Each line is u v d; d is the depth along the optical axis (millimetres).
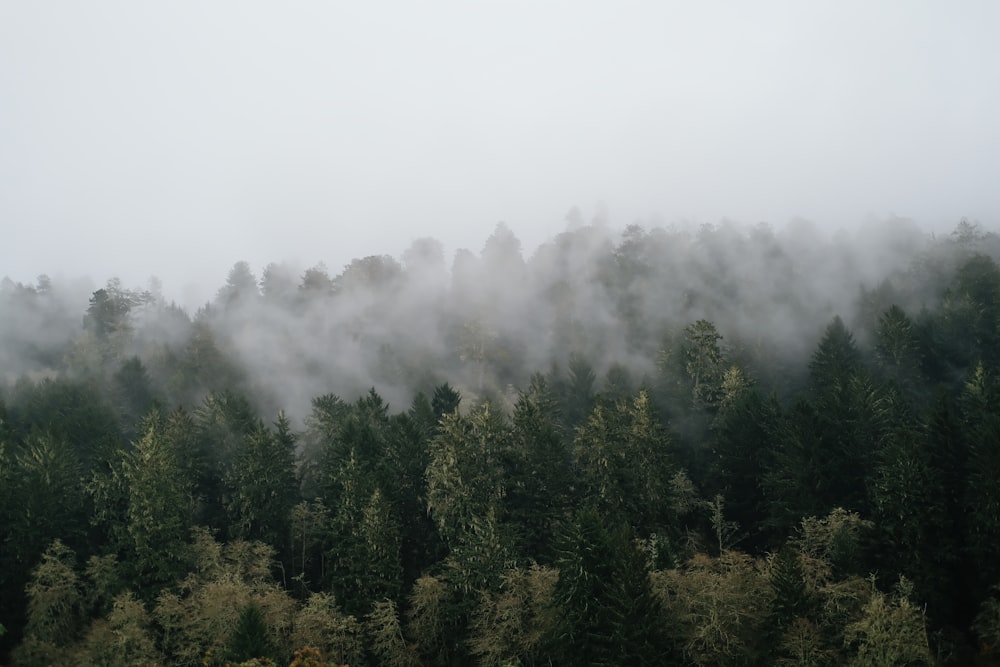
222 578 44469
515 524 48812
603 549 37844
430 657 45781
